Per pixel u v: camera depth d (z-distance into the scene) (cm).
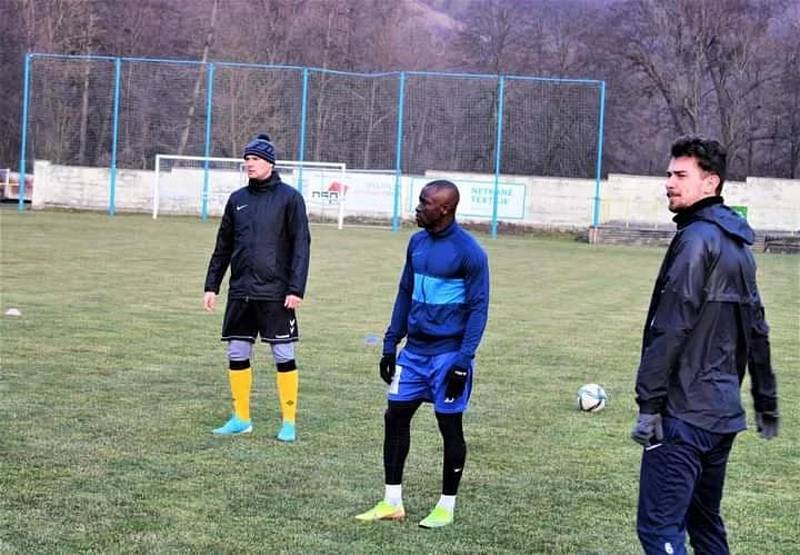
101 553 571
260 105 5272
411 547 603
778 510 703
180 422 905
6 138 5966
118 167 5322
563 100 5231
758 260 3819
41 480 709
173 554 574
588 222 4969
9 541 586
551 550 606
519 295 2184
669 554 461
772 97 6231
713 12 6250
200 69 5378
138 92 5409
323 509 671
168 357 1239
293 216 866
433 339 652
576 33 6700
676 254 465
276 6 6688
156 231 3719
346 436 878
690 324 455
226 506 668
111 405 962
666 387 458
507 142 5288
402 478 707
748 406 1079
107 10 6525
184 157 4666
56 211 4938
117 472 738
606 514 680
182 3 6625
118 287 1980
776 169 6312
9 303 1675
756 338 498
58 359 1194
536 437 898
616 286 2469
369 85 5278
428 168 5319
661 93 6444
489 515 672
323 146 5275
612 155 6375
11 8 6184
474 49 6894
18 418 892
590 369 1270
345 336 1470
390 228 4750
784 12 6284
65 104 5516
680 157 476
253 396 1041
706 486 490
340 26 6738
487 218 4947
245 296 863
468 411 998
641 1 6378
